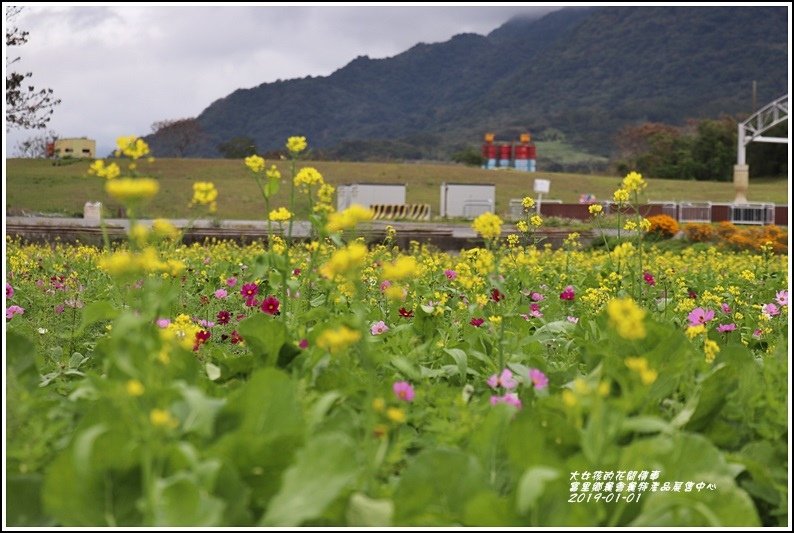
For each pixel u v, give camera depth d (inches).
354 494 100.3
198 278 384.5
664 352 148.5
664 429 110.3
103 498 95.8
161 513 89.1
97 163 112.3
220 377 165.8
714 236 1033.5
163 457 96.7
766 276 422.3
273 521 93.4
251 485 102.0
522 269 226.5
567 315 284.4
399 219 1647.4
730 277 464.1
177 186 2311.8
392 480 116.0
